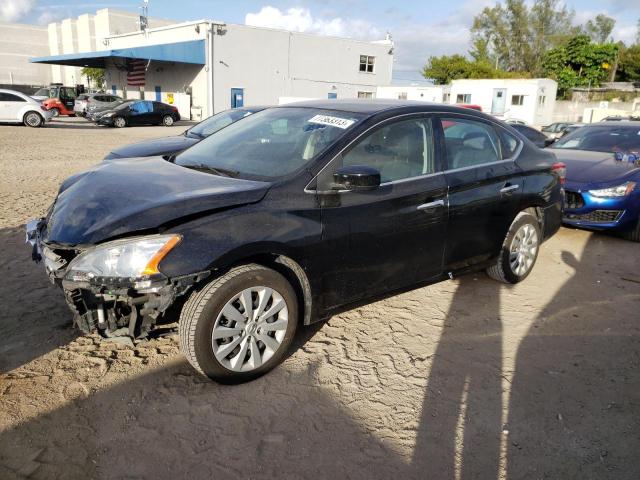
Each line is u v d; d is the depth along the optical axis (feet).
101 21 203.92
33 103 75.00
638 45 212.84
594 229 21.76
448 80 205.46
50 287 14.53
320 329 13.00
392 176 12.29
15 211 22.98
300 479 8.18
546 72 181.16
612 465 8.70
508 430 9.47
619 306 15.01
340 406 9.99
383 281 12.41
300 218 10.60
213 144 13.97
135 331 9.94
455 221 13.51
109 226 9.47
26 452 8.50
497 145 15.14
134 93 135.74
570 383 11.02
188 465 8.38
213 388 10.37
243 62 113.19
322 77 125.80
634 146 25.04
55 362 11.00
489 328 13.38
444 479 8.27
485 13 233.14
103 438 8.89
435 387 10.71
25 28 251.80
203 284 9.78
